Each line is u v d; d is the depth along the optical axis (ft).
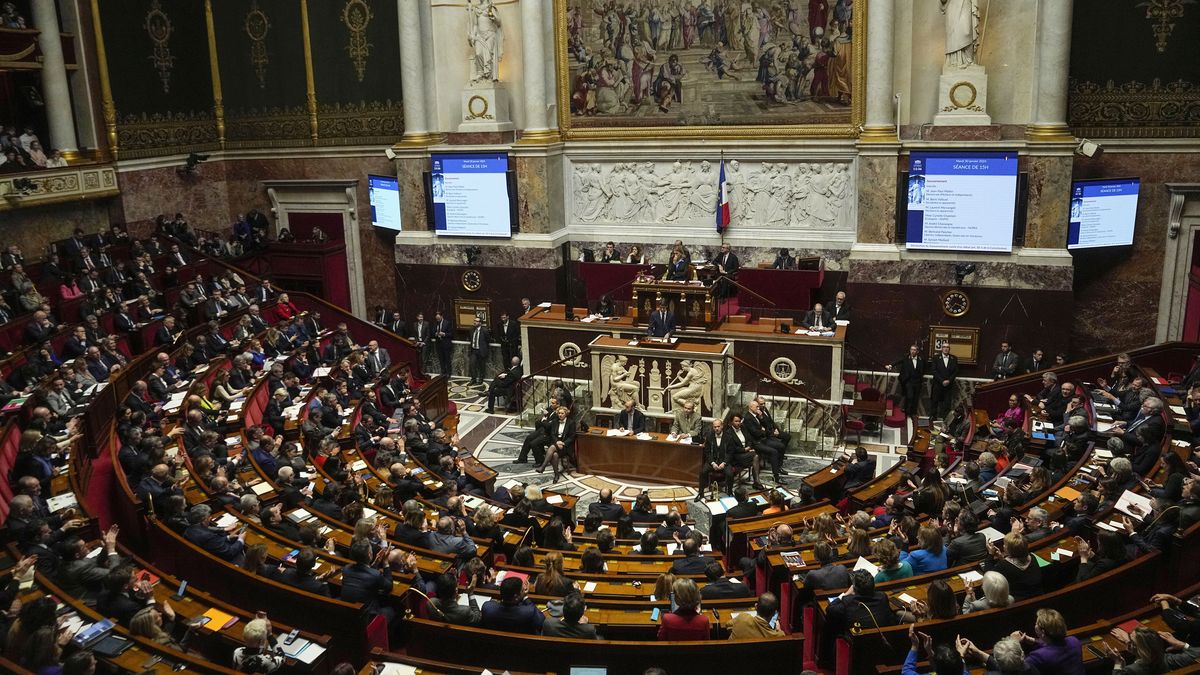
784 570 33.24
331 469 45.75
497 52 75.77
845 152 69.10
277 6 82.79
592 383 63.77
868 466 48.88
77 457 42.93
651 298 63.77
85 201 75.92
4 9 69.26
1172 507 31.71
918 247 65.72
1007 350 64.23
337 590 31.24
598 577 33.58
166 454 41.42
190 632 27.48
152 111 80.89
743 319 64.85
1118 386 54.29
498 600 28.86
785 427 61.72
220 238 87.30
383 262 85.30
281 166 86.38
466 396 75.25
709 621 27.84
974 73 63.31
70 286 66.28
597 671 25.81
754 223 73.36
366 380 65.36
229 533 34.73
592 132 75.97
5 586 28.94
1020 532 29.30
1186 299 63.82
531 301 77.00
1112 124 63.31
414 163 77.97
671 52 72.54
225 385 56.29
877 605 26.58
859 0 66.13
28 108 74.69
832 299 71.87
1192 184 61.77
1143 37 61.57
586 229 78.13
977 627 25.89
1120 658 24.06
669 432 61.72
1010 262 63.98
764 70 70.28
